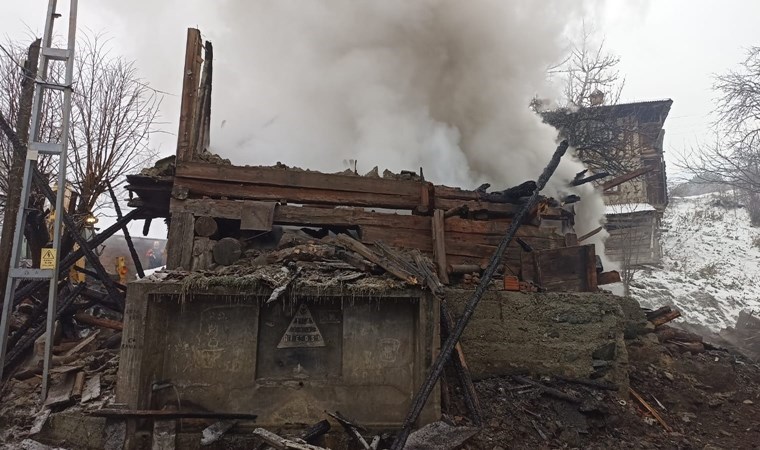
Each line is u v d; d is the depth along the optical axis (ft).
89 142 33.14
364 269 19.95
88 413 16.93
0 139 30.37
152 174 23.53
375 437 17.24
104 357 21.66
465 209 24.09
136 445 16.66
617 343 22.13
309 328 18.70
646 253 58.95
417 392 18.25
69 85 20.44
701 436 20.74
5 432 17.01
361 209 24.40
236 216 22.65
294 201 24.09
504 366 21.75
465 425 18.42
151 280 17.72
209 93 28.19
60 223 19.93
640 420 20.71
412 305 19.29
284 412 17.95
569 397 20.40
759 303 53.21
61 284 27.22
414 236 24.72
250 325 18.29
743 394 24.85
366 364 18.61
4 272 23.73
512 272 25.31
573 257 24.72
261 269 19.65
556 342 22.06
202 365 17.84
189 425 17.35
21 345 22.88
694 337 29.60
